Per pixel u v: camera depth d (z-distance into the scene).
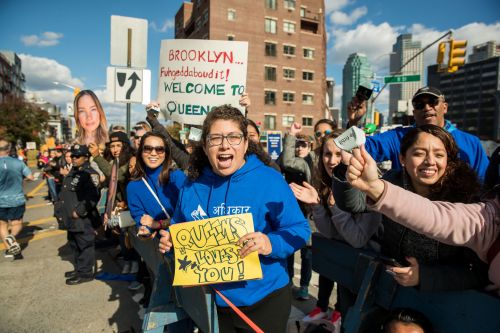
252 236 1.59
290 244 1.68
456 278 1.38
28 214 9.16
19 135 46.16
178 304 2.08
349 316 1.74
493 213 1.24
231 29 38.91
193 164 1.94
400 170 1.83
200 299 1.77
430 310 1.48
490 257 1.27
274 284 1.79
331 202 2.15
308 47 43.09
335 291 3.97
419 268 1.41
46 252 5.77
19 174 5.55
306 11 43.91
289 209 1.78
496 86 107.94
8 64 83.25
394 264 1.52
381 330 1.59
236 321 1.80
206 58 3.96
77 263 4.62
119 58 4.66
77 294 4.07
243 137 1.76
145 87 4.78
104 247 6.02
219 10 38.34
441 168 1.55
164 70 4.14
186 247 1.73
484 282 1.40
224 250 1.68
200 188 1.91
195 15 43.16
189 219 1.91
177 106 4.09
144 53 4.75
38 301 3.89
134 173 2.96
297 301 3.69
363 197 1.68
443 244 1.50
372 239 2.23
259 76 40.31
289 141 3.74
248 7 39.56
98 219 4.54
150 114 3.79
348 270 2.02
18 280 4.53
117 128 5.05
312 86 43.44
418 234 1.57
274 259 1.79
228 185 1.81
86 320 3.46
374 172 1.20
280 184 1.81
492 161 2.24
